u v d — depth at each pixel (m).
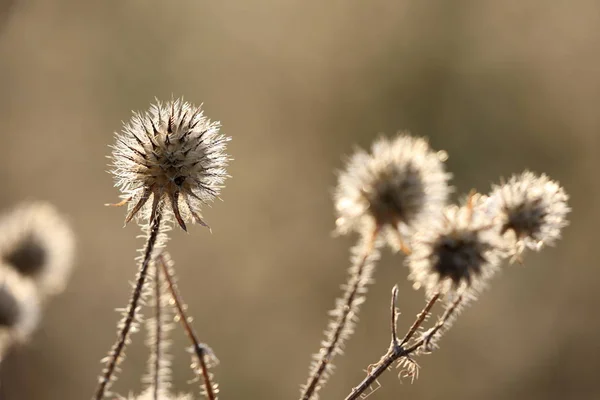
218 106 18.52
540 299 16.03
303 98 18.50
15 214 7.92
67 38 19.19
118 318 16.12
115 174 4.23
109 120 18.77
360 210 4.43
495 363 15.55
